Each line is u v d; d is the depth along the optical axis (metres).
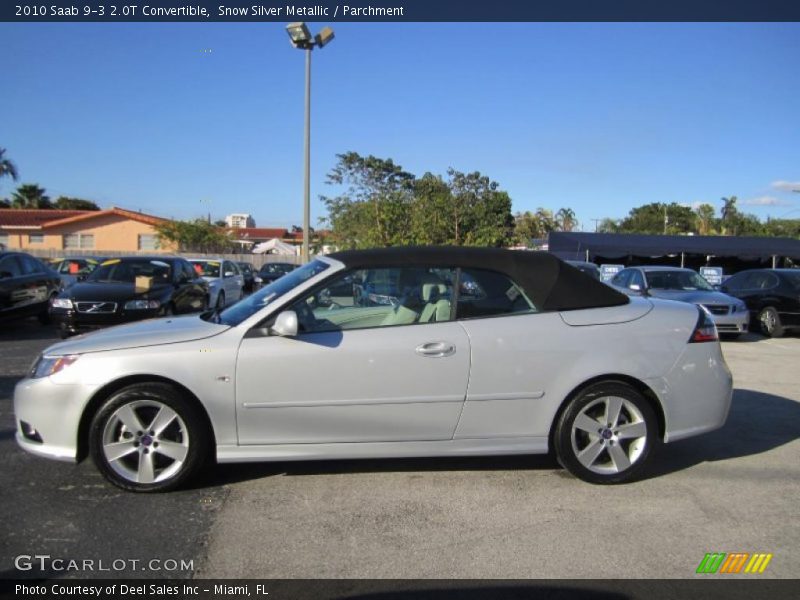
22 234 38.84
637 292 12.44
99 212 39.12
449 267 4.25
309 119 18.59
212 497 3.93
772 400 6.76
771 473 4.48
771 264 32.03
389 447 4.06
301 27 17.72
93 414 3.95
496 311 4.19
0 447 4.84
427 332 4.05
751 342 12.05
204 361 3.89
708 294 12.02
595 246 28.28
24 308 11.41
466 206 18.83
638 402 4.17
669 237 29.94
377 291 4.18
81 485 4.10
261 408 3.92
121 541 3.36
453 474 4.37
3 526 3.52
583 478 4.17
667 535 3.50
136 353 3.89
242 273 20.16
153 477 3.95
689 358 4.28
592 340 4.16
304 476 4.30
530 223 62.38
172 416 3.91
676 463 4.68
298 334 4.00
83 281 10.69
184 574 3.05
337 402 3.96
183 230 40.38
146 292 10.04
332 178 27.27
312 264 4.58
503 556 3.25
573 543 3.39
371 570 3.10
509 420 4.11
